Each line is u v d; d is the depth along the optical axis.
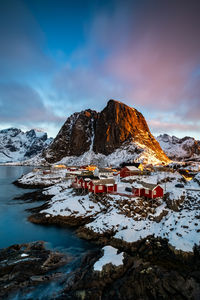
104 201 39.81
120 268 19.73
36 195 58.25
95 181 43.34
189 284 18.09
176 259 22.78
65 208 39.34
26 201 53.72
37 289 17.98
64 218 36.91
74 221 36.03
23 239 29.83
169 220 31.03
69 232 32.53
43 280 19.22
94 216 36.56
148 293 17.02
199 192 39.66
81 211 38.06
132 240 26.64
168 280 18.53
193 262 21.98
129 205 36.03
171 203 36.09
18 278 19.34
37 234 31.66
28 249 25.75
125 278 18.67
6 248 25.92
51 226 35.00
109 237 29.08
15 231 32.81
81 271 20.12
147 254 23.94
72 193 49.25
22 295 17.27
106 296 16.72
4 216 40.34
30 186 76.88
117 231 29.67
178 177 56.47
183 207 35.03
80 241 29.14
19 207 47.50
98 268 19.16
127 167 66.12
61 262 22.77
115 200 38.84
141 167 78.69
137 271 19.75
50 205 43.56
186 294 16.91
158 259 22.92
